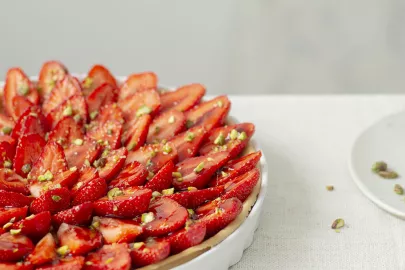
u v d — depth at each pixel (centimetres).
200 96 67
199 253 53
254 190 58
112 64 109
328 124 73
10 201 55
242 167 59
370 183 64
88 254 51
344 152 69
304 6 108
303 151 69
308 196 64
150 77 69
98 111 66
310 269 57
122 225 53
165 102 67
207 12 107
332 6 108
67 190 54
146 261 51
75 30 106
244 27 109
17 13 105
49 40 107
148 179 58
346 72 113
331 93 114
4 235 51
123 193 55
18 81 68
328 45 111
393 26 109
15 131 62
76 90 66
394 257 58
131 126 63
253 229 57
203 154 61
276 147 70
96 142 60
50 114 64
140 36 108
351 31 110
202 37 109
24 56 108
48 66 70
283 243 59
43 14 105
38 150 60
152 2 105
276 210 62
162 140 62
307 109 75
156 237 53
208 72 112
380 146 68
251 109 75
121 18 106
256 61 111
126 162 60
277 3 108
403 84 114
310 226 60
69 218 53
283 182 65
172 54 109
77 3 105
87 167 58
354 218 61
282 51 111
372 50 112
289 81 114
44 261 50
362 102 76
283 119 73
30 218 52
